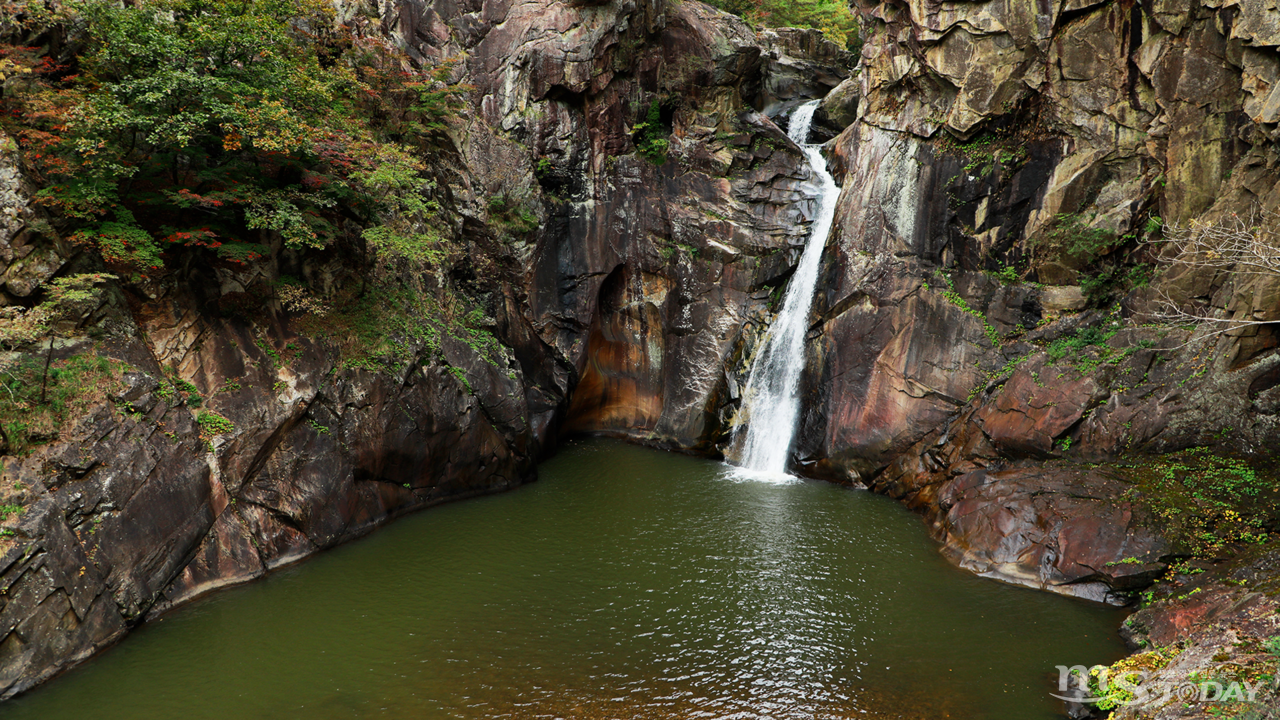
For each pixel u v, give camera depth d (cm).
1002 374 1964
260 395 1609
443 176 2339
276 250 1728
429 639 1338
